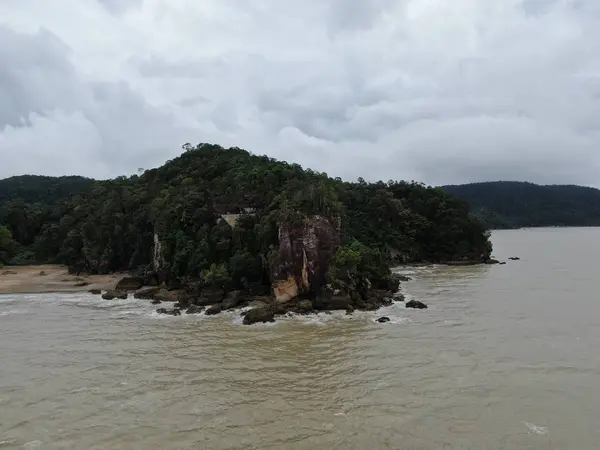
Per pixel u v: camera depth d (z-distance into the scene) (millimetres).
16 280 93312
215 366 39812
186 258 77562
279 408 31531
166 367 39781
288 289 63031
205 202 85562
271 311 57719
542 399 32031
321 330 51000
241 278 69562
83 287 85312
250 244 73938
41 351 44812
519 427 28453
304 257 63531
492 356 40500
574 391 33219
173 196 94625
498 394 32906
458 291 74312
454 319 54188
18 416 31125
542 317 54125
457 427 28562
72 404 32750
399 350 42844
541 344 43688
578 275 91000
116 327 53906
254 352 43500
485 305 61969
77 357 42844
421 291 75062
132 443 27469
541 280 84812
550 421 29125
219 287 68250
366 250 73750
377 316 57062
